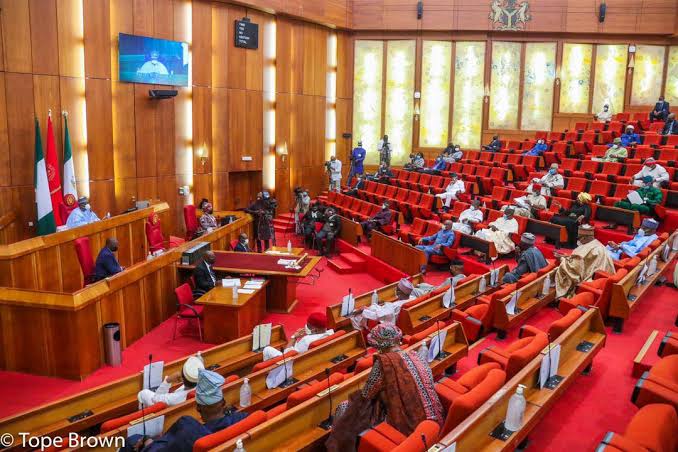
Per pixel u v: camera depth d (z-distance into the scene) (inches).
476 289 429.1
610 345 315.6
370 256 647.8
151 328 442.0
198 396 205.6
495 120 999.0
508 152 873.5
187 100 752.3
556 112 984.3
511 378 214.5
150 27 692.1
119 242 538.6
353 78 1000.9
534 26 960.9
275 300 500.1
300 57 906.7
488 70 983.6
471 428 170.1
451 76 991.6
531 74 983.6
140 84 687.7
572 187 663.1
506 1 955.3
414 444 153.6
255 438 187.3
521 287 372.5
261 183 871.7
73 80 613.3
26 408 318.7
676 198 582.6
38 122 569.0
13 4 559.8
